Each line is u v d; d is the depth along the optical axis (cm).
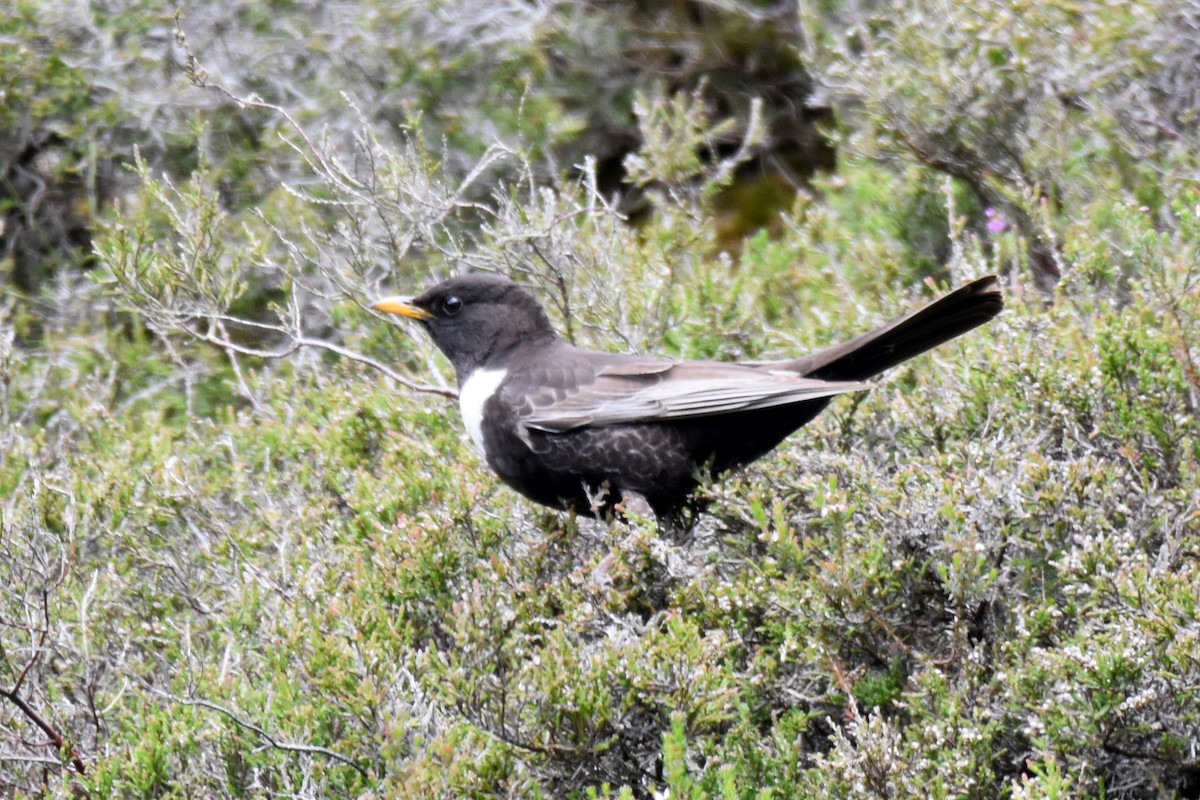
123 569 1036
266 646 873
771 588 823
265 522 1057
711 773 719
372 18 1661
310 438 1147
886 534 835
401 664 802
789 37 1700
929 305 910
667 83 1723
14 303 1548
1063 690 720
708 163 1722
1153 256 952
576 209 1209
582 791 762
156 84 1647
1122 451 844
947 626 817
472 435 1000
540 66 1670
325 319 1460
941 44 1327
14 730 871
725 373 938
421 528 885
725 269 1277
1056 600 816
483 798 719
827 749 821
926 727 727
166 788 795
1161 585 736
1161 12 1295
